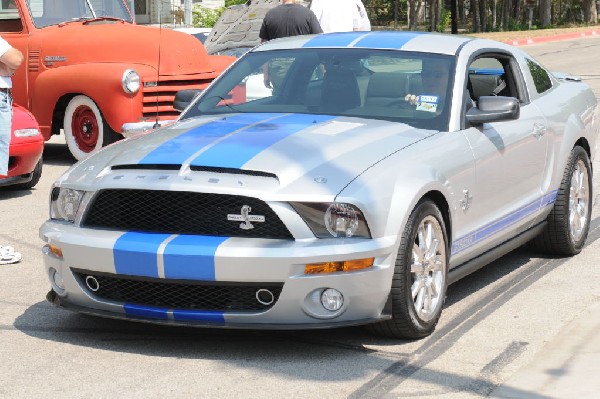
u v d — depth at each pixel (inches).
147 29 500.1
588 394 185.5
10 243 327.0
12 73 339.3
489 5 2728.8
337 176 208.7
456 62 259.4
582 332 223.3
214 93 269.9
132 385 194.4
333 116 249.0
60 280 224.2
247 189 202.7
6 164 343.6
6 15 500.1
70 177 225.0
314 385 193.6
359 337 223.5
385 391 190.1
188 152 217.9
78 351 215.8
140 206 211.0
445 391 190.1
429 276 225.5
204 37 636.1
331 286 202.2
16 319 241.1
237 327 206.7
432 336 225.5
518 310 247.1
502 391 189.0
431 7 2202.3
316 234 202.8
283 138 224.2
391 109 249.8
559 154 294.5
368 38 275.9
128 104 473.7
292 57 271.9
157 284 208.8
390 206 209.6
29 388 193.5
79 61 487.5
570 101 310.5
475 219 247.0
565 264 297.0
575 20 2935.5
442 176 227.0
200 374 200.2
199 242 203.0
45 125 493.7
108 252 208.4
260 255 199.0
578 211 307.3
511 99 249.1
